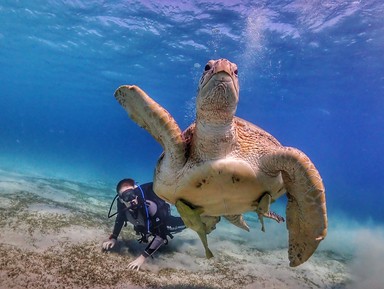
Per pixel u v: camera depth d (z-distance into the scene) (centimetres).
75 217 692
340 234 1185
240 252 698
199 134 329
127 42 2298
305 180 296
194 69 2762
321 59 2119
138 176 3503
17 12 2025
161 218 545
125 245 590
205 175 333
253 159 335
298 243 335
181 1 1675
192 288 461
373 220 1995
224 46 2170
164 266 536
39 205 737
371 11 1491
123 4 1762
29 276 411
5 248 473
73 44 2489
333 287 556
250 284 514
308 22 1684
